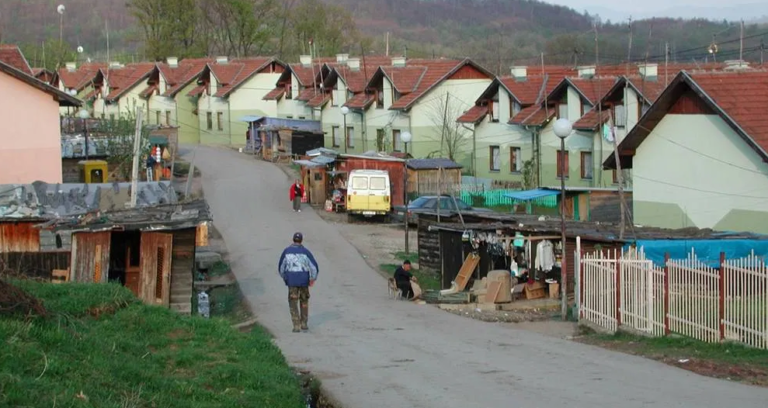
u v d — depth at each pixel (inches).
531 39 5580.7
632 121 1761.8
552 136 1994.3
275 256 1368.1
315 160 2049.7
